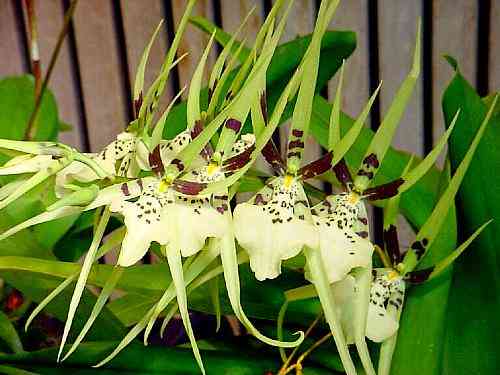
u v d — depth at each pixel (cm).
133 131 43
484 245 45
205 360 46
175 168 37
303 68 37
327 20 36
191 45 91
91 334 48
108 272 45
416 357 43
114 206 37
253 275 48
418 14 85
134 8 92
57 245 64
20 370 42
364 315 40
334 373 48
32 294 46
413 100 88
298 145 39
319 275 38
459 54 86
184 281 39
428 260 45
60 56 98
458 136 47
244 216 38
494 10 82
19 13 97
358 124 38
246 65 40
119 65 97
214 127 37
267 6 88
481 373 44
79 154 37
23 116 68
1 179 57
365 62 88
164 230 36
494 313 45
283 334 51
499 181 46
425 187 53
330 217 40
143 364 44
